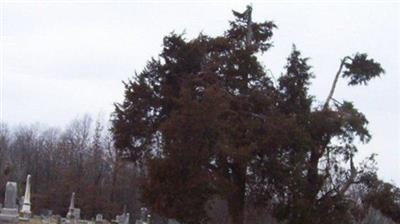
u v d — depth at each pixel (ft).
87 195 277.44
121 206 278.05
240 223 96.89
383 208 105.40
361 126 103.19
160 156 91.76
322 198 98.12
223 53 104.01
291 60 104.58
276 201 95.50
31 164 339.77
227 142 89.51
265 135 92.38
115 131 103.91
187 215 89.45
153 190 90.33
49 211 239.30
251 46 101.86
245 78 100.58
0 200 301.63
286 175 92.02
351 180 103.30
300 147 94.38
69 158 322.14
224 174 95.09
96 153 305.12
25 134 409.08
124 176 279.90
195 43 100.99
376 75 114.93
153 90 102.37
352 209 102.73
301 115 99.81
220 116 92.12
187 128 87.20
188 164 87.56
